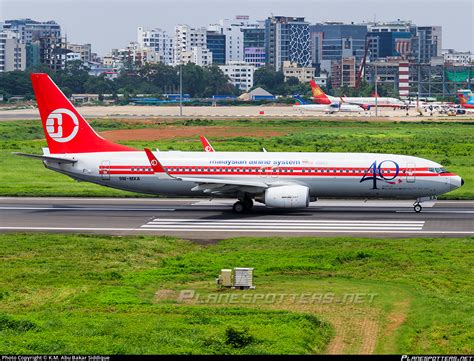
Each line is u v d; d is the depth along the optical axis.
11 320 125.81
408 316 133.50
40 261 171.12
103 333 121.56
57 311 134.75
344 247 185.25
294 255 176.12
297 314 131.88
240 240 192.88
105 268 166.38
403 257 174.25
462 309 135.50
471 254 177.50
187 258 175.00
